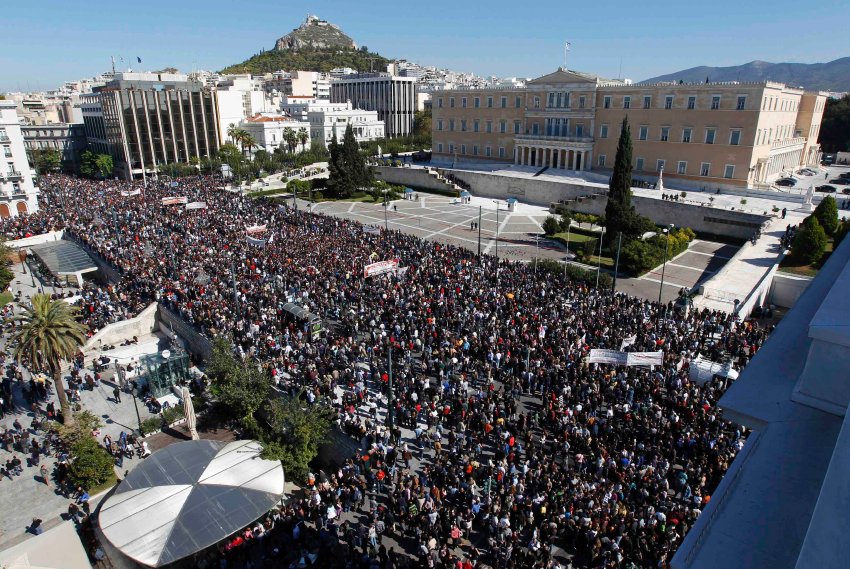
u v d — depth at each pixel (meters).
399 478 22.41
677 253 56.28
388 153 134.12
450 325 34.22
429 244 54.56
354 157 91.44
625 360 25.89
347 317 36.59
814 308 8.54
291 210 70.75
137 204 73.69
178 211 68.81
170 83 128.12
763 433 5.97
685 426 23.50
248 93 164.00
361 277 43.12
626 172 55.59
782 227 59.50
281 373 31.86
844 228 47.47
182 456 25.64
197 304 40.19
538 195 84.50
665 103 79.00
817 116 95.06
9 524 25.22
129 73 123.38
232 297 40.53
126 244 54.38
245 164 112.75
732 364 28.27
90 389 36.34
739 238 62.12
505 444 23.56
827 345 5.83
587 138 87.50
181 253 50.88
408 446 25.50
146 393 36.06
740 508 5.19
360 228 60.19
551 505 20.27
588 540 18.42
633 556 17.92
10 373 37.16
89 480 26.56
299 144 137.38
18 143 80.38
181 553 20.62
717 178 75.94
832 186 73.56
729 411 6.38
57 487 27.70
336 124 145.38
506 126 100.38
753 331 32.50
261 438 27.72
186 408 29.50
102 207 71.81
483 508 20.88
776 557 4.61
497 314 35.69
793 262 48.06
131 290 46.19
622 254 51.47
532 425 25.95
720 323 34.53
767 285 44.34
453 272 43.84
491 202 86.94
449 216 76.88
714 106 74.25
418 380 28.72
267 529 23.02
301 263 46.59
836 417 5.88
